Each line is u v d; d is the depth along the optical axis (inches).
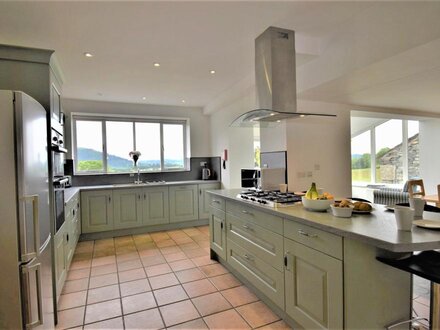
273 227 82.3
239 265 103.5
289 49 94.6
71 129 181.2
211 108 198.5
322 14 86.2
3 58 83.4
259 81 96.6
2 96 55.6
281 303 79.2
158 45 100.9
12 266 55.9
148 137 207.5
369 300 56.8
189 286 103.2
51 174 86.0
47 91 87.4
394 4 81.5
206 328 77.7
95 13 78.5
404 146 251.6
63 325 79.9
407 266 51.9
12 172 56.0
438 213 75.2
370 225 61.2
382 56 85.3
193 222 197.8
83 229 164.2
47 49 91.1
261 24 88.7
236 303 90.6
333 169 160.2
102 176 190.2
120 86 153.5
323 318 64.0
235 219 106.0
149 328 78.2
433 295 64.4
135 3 74.2
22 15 78.5
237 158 193.3
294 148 148.3
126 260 131.3
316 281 65.8
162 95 176.9
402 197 171.5
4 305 55.6
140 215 179.3
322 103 157.6
